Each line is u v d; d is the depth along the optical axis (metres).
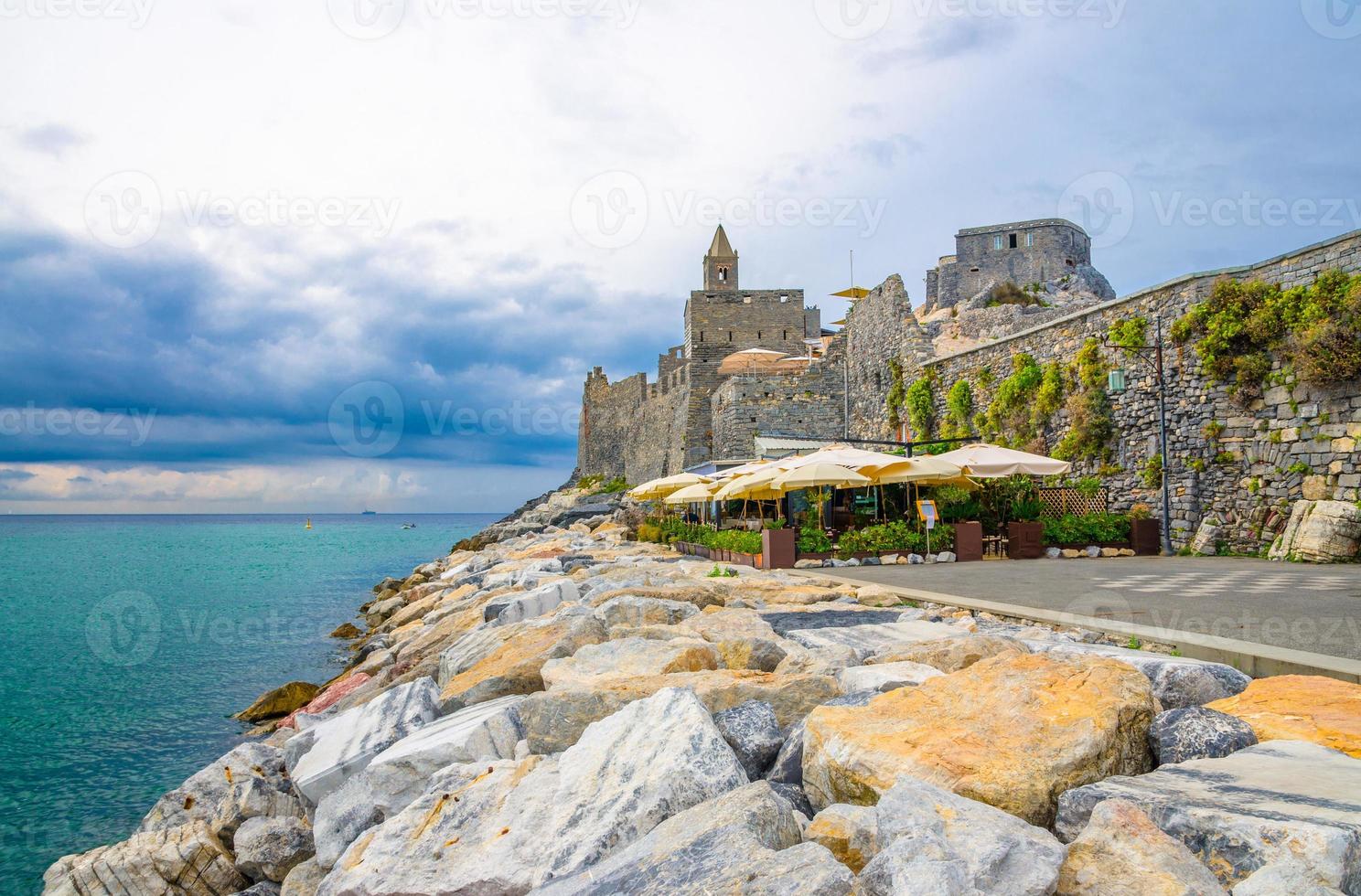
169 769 12.75
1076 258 71.44
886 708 5.82
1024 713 5.29
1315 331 20.72
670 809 5.02
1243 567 19.28
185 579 45.97
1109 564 20.73
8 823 10.70
